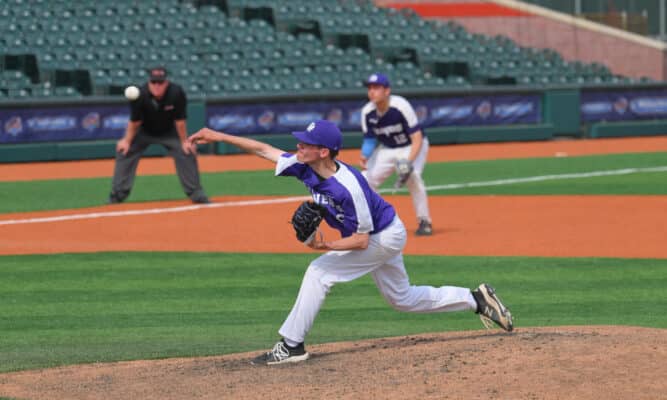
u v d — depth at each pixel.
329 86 108.56
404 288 25.45
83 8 109.75
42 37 104.56
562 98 106.69
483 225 52.03
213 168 84.25
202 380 22.77
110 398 21.52
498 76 117.44
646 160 86.31
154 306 34.66
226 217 55.69
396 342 26.53
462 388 20.81
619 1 142.62
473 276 39.12
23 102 85.94
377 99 45.72
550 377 21.25
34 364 25.72
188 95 96.38
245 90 104.69
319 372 22.92
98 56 103.94
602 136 108.19
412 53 118.81
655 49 135.38
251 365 24.14
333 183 23.48
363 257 24.39
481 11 135.75
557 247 45.31
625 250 44.38
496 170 80.06
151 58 105.81
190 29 111.25
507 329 26.16
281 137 94.56
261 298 35.91
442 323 31.92
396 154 47.25
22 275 40.06
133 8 111.94
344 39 118.19
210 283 38.47
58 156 87.62
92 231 51.09
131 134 60.50
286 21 118.38
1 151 85.50
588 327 27.75
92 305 34.84
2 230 51.56
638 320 31.44
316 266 24.45
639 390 20.33
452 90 101.69
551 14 135.25
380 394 20.72
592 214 55.47
